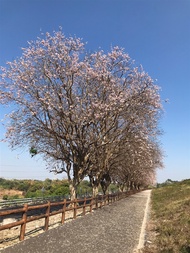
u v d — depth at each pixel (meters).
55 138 23.94
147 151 31.50
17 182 80.31
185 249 9.22
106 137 27.52
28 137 23.62
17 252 8.70
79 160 24.36
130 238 12.43
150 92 24.25
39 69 22.86
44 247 9.59
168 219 17.38
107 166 34.88
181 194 36.97
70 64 22.94
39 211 23.83
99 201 26.20
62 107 22.39
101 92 24.19
